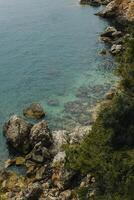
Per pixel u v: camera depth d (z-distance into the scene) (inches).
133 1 3417.8
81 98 2134.6
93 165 1090.1
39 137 1643.7
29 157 1587.1
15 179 1469.0
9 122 1775.3
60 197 1311.5
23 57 2783.0
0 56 2805.1
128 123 1179.3
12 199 1318.9
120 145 1157.7
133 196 965.2
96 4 4180.6
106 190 1052.5
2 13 3976.4
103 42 3014.3
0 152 1676.9
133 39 1504.7
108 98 2075.5
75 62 2664.9
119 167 1055.6
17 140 1667.1
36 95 2204.7
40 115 1930.4
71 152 1184.8
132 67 1446.9
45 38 3171.8
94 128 1238.9
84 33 3260.3
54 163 1482.5
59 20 3659.0
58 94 2202.3
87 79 2383.1
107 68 2527.1
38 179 1445.6
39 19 3705.7
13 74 2502.5
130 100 1221.1
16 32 3334.2
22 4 4367.6
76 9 4030.5
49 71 2532.0
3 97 2193.7
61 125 1859.0
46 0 4527.6
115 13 3553.2
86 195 1126.4
